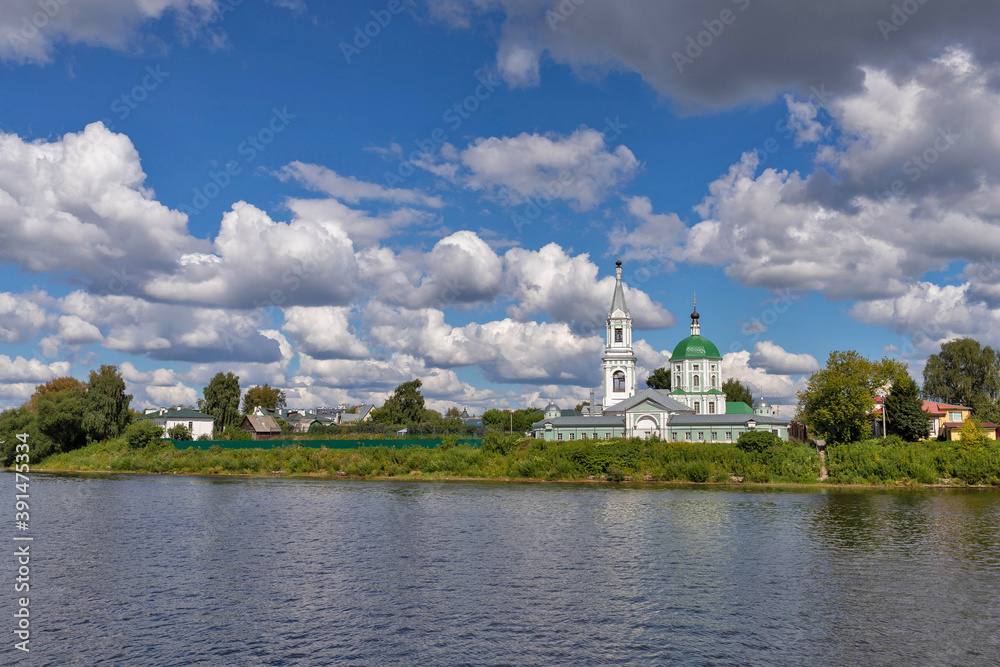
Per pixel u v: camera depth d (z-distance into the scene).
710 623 49.41
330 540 78.00
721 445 142.62
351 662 42.56
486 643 45.62
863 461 132.12
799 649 44.69
